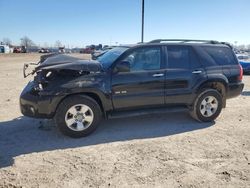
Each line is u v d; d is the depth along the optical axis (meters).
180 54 6.50
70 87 5.47
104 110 5.87
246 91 11.71
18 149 5.07
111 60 6.07
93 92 5.65
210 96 6.66
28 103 5.52
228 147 5.20
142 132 6.03
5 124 6.50
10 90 11.02
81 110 5.62
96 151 4.98
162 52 6.32
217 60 6.89
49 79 5.59
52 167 4.36
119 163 4.50
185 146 5.23
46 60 5.93
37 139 5.57
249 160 4.65
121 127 6.36
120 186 3.81
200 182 3.94
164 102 6.34
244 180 4.00
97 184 3.86
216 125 6.58
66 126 5.54
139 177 4.05
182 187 3.80
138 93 6.04
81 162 4.53
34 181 3.93
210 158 4.71
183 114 7.46
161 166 4.39
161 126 6.45
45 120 6.69
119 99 5.90
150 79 6.09
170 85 6.30
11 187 3.77
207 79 6.61
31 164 4.46
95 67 5.71
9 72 19.08
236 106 8.62
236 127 6.44
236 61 7.16
